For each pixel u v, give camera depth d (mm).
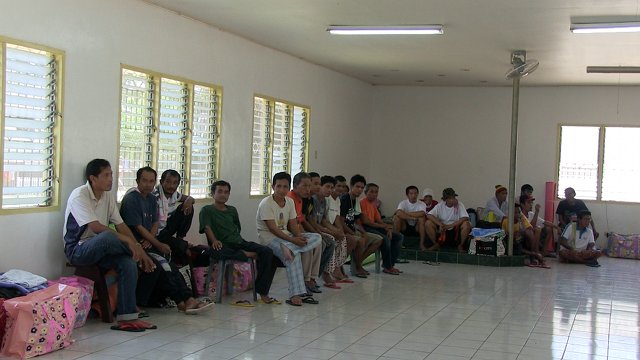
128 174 6512
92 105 5895
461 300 6852
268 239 6465
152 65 6648
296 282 6320
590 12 6480
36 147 5414
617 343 5246
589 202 11773
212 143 7828
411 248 10086
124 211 5691
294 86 9617
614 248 11219
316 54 9359
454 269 9133
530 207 10461
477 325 5707
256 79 8586
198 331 5129
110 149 6141
